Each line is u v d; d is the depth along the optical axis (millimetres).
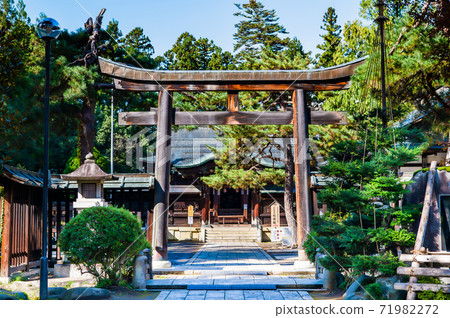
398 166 10820
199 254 21016
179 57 43844
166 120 16500
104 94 26031
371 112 13227
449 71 13602
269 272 14117
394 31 13109
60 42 23219
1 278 13016
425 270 8648
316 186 15828
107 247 10953
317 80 16453
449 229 10477
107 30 25016
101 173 13641
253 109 22641
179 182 34562
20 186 14352
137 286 11406
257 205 32938
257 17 42250
